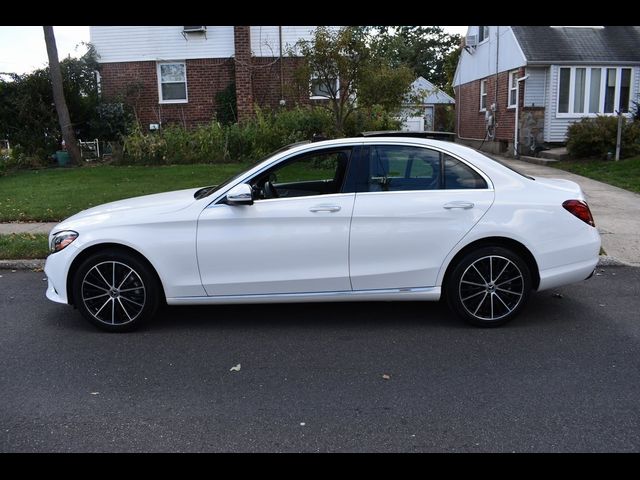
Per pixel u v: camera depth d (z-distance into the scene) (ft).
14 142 58.70
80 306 17.42
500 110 73.31
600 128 53.67
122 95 63.93
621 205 35.29
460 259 17.06
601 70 64.54
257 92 63.77
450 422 11.96
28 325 18.28
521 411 12.35
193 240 16.83
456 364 14.80
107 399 13.20
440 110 116.16
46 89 58.95
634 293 20.56
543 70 64.95
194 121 65.46
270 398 13.15
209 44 63.82
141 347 16.35
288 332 17.30
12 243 26.94
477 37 82.02
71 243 17.12
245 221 16.75
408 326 17.62
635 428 11.60
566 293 20.66
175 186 40.73
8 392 13.61
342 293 17.04
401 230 16.69
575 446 11.02
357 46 46.57
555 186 17.63
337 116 50.06
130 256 17.11
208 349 16.12
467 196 16.84
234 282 16.96
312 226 16.69
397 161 17.10
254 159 54.54
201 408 12.73
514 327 17.39
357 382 13.88
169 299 17.19
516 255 16.98
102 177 46.44
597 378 13.88
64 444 11.37
